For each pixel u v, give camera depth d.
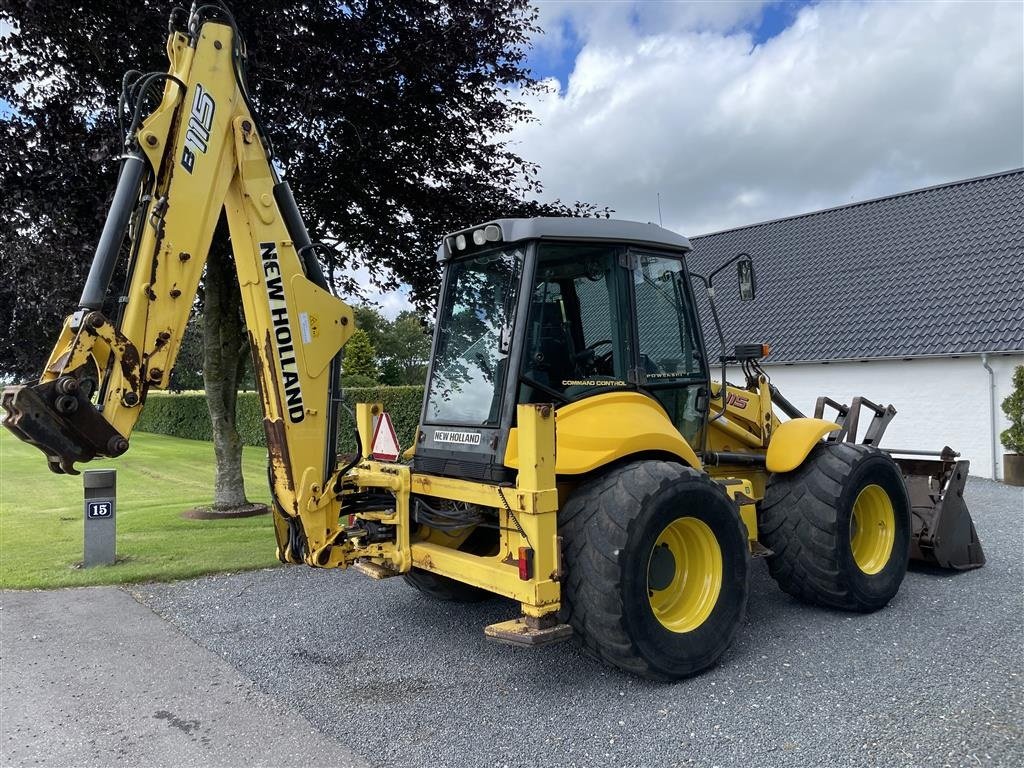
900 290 15.40
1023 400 11.96
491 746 3.22
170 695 3.84
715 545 4.09
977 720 3.29
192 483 13.70
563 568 3.77
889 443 14.23
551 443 3.68
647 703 3.61
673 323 4.76
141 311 3.67
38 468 16.66
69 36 6.74
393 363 51.88
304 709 3.64
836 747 3.09
